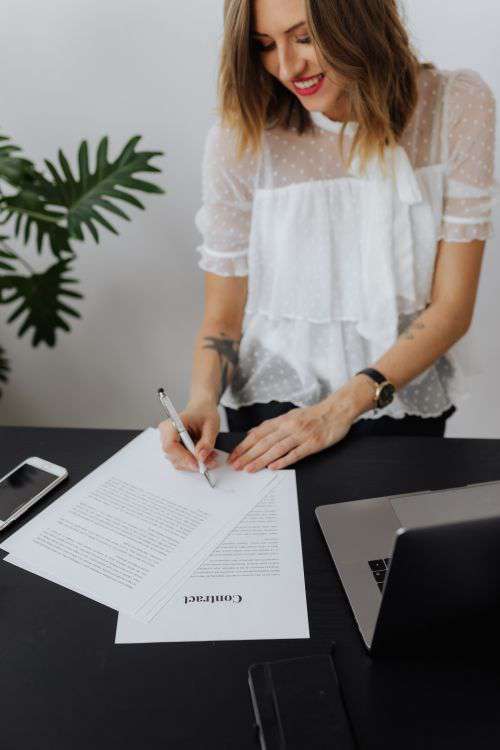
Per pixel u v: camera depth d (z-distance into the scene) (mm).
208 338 1263
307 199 1233
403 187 1167
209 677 666
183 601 742
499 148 1494
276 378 1381
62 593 755
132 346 1909
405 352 1164
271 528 835
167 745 612
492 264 1635
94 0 1443
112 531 836
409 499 843
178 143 1586
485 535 567
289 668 652
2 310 1869
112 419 2049
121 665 679
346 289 1298
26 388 2012
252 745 609
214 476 923
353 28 1019
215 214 1315
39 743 617
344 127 1151
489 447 956
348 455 954
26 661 687
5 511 867
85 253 1763
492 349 1759
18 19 1479
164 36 1466
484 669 669
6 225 1732
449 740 612
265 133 1229
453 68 1456
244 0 1017
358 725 626
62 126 1600
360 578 753
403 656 684
